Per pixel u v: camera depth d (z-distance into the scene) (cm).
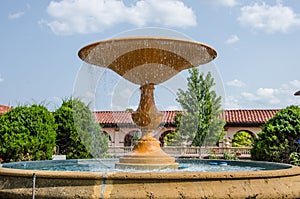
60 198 337
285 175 369
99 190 331
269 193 344
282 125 961
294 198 362
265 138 973
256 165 630
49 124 1055
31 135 999
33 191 348
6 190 363
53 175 347
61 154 1256
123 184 333
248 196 335
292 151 939
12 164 580
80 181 339
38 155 1002
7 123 991
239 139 2369
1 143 970
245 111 2523
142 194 325
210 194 329
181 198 325
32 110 1033
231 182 340
